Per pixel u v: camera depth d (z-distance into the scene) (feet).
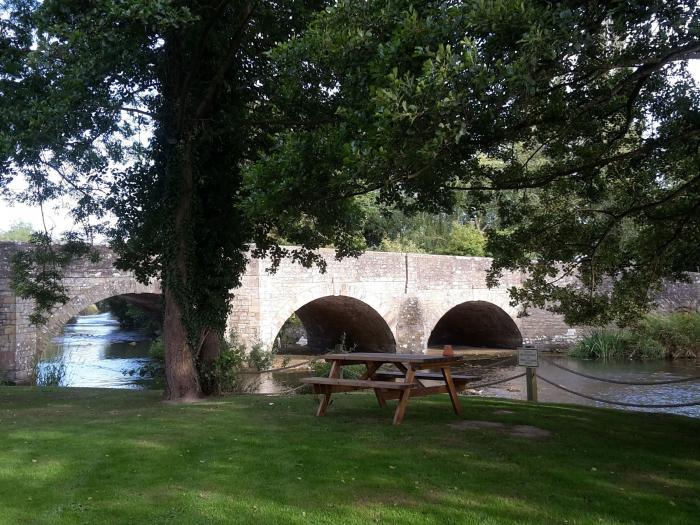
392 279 94.32
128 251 39.60
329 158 22.79
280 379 72.33
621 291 34.71
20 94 31.12
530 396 35.06
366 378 28.43
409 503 15.34
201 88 34.81
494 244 34.37
